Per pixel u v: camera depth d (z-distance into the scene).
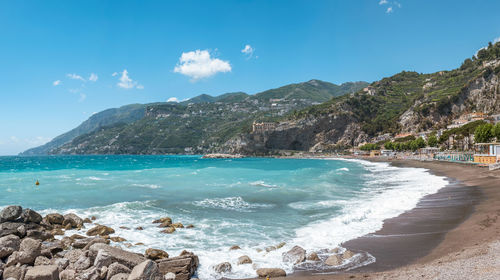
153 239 15.39
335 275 10.01
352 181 41.34
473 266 9.06
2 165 99.44
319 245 13.70
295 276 10.19
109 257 10.30
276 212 21.55
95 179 44.12
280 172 60.44
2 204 24.36
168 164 108.06
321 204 23.70
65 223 17.91
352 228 16.30
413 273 9.24
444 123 162.00
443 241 12.98
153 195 29.33
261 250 13.33
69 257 11.40
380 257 11.64
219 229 17.19
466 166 54.59
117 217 20.27
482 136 78.75
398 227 16.03
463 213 18.14
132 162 129.75
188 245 14.37
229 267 11.16
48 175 52.09
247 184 38.00
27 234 14.53
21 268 9.73
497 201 20.48
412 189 31.08
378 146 183.62
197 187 35.06
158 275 9.25
